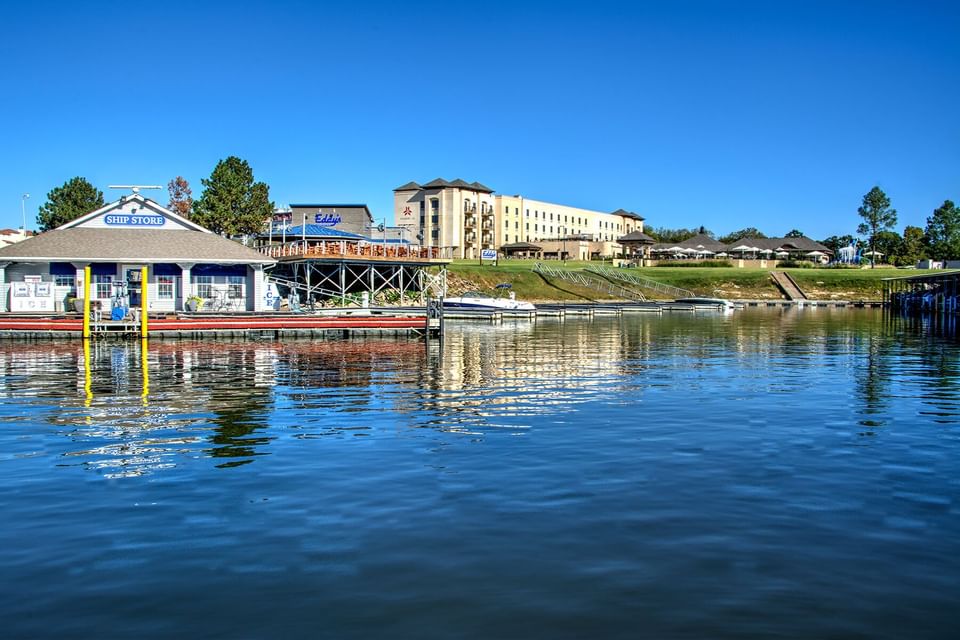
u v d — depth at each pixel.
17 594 8.37
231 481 12.77
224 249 53.94
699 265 139.38
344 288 65.00
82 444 15.69
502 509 11.21
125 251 51.53
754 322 65.69
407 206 149.75
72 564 9.18
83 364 30.42
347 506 11.36
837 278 124.25
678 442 15.84
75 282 51.34
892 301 98.81
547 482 12.67
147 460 14.27
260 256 54.34
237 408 20.19
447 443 15.72
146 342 40.25
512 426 17.61
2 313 47.06
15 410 19.84
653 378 26.81
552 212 172.25
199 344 39.72
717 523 10.60
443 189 145.12
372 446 15.44
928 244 174.75
